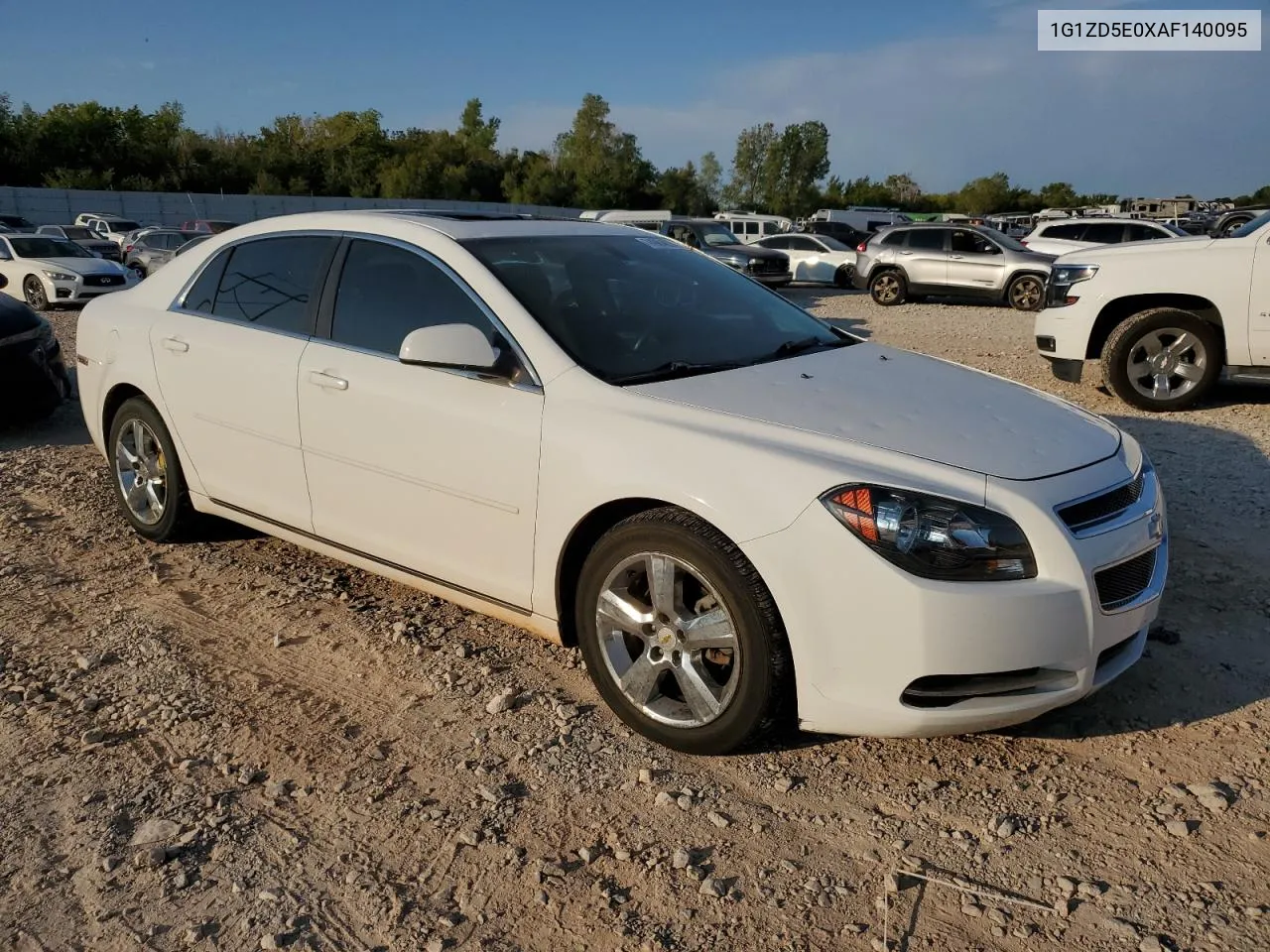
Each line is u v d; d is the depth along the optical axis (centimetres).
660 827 272
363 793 288
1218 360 759
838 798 284
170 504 464
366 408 366
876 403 321
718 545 282
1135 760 299
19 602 418
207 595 426
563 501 314
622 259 402
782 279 2191
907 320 1628
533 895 247
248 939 235
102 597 424
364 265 389
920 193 9662
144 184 5450
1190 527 493
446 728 322
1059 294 832
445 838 269
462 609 411
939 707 272
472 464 337
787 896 246
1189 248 764
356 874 256
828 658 273
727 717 289
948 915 239
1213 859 255
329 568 455
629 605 308
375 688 347
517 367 334
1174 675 346
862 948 229
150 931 237
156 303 471
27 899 247
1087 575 272
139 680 353
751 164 8494
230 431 423
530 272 364
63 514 532
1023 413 328
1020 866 255
